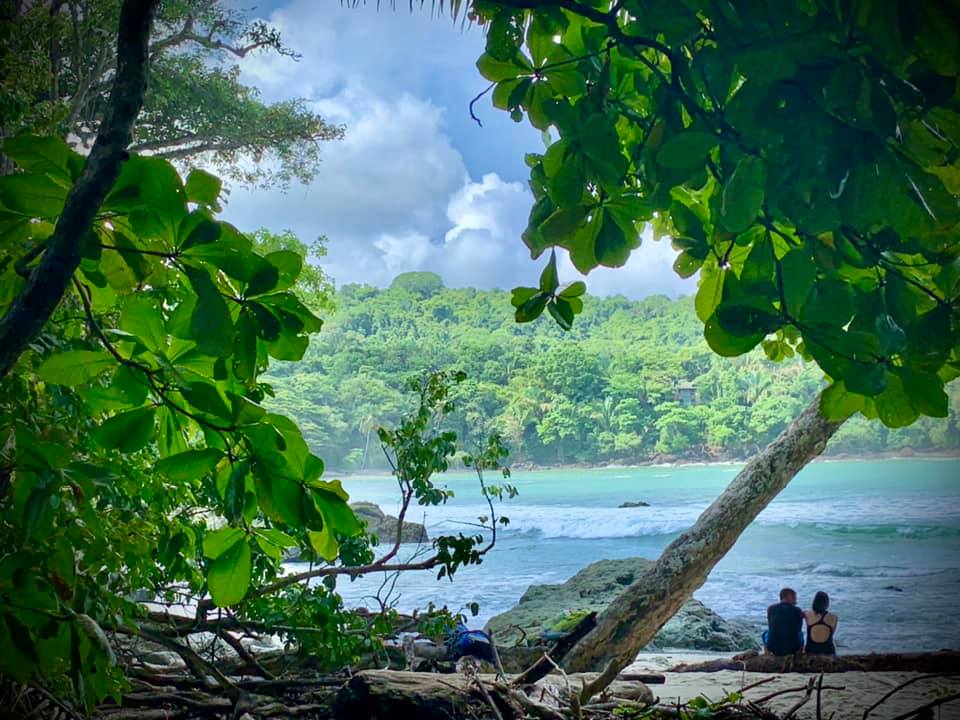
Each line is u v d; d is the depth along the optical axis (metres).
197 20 16.64
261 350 1.85
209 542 2.02
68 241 1.52
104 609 2.59
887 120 1.45
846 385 1.73
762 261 1.83
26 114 3.24
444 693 3.74
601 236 2.00
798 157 1.56
